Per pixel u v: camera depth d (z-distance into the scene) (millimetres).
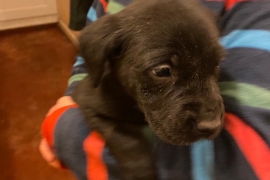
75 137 269
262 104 211
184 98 238
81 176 263
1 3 1060
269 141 201
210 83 241
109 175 254
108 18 275
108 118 288
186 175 222
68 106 309
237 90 227
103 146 263
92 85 288
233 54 241
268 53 220
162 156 240
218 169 213
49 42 1035
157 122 249
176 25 243
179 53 239
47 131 292
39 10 1111
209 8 278
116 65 280
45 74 883
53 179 610
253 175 197
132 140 261
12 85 840
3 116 745
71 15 715
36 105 778
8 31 1090
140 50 252
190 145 237
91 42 270
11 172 621
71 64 925
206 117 225
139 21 260
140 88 257
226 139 222
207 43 240
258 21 240
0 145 674
